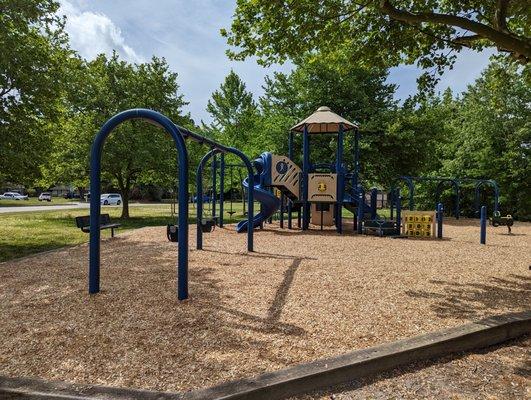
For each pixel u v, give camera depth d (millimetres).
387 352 3252
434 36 7766
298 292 5266
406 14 6523
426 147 20578
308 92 21078
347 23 7926
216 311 4445
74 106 19484
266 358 3236
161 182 21656
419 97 8922
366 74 21016
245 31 7629
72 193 63844
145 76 20578
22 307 4625
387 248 9695
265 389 2715
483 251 9344
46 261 7551
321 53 8742
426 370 3232
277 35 7512
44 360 3234
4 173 11055
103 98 19297
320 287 5539
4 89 10227
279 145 21094
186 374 2979
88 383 2854
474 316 4293
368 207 14734
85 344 3543
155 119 4992
